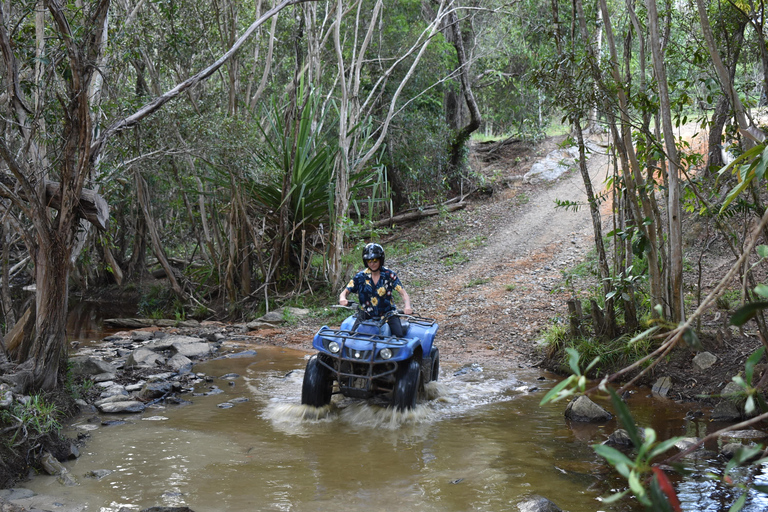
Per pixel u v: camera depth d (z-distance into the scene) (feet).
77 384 24.13
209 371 28.73
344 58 59.93
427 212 73.36
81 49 19.33
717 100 39.11
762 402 5.03
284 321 42.70
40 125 21.76
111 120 29.27
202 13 40.34
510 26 64.85
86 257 35.68
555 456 16.89
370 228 50.14
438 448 17.63
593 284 41.37
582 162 27.12
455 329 37.63
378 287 22.70
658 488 4.27
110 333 42.19
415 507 13.53
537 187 76.28
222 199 50.52
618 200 27.53
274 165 47.52
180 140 36.94
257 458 16.78
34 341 20.34
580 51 23.99
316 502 13.80
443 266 56.39
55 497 14.03
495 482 14.99
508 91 81.15
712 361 24.07
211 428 19.65
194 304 52.26
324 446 17.84
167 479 15.20
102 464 16.29
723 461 16.16
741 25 24.16
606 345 26.78
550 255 53.78
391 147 71.72
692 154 23.25
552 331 30.99
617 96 25.09
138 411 21.52
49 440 16.62
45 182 20.48
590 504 13.64
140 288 61.98
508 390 24.90
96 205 20.38
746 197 22.54
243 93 51.80
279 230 49.26
